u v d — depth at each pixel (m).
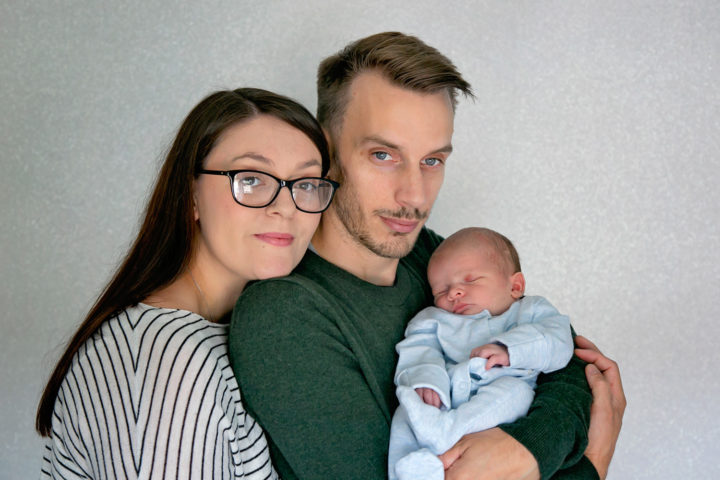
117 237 2.09
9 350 2.13
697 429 2.34
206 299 1.23
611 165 2.26
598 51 2.23
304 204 1.17
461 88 1.30
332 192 1.22
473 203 2.25
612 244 2.28
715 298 2.31
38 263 2.10
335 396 1.11
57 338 2.11
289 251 1.17
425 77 1.25
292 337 1.11
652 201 2.28
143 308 1.11
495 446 1.08
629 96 2.24
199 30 2.08
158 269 1.18
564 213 2.27
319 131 1.22
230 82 2.10
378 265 1.37
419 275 1.58
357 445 1.11
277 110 1.18
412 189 1.28
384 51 1.26
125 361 1.06
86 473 1.16
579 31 2.22
